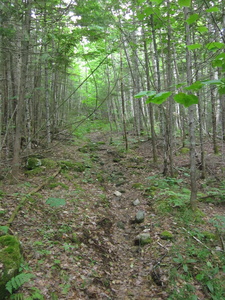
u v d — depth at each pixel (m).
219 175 8.34
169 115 8.27
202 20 6.29
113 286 3.68
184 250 4.38
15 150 6.56
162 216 5.75
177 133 15.55
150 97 1.42
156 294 3.50
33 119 10.52
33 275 3.07
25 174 7.41
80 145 13.14
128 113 25.16
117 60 17.88
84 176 8.49
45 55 6.66
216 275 3.75
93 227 5.14
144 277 3.88
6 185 6.18
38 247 3.90
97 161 10.81
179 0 1.74
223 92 1.71
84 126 14.96
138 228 5.44
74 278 3.50
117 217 6.02
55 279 3.35
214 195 6.54
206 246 4.43
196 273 3.83
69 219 5.14
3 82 9.12
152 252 4.47
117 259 4.42
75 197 6.30
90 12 6.77
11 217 4.45
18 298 2.77
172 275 3.78
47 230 4.50
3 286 2.78
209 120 16.94
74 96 20.44
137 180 8.67
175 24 7.54
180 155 11.27
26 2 6.37
